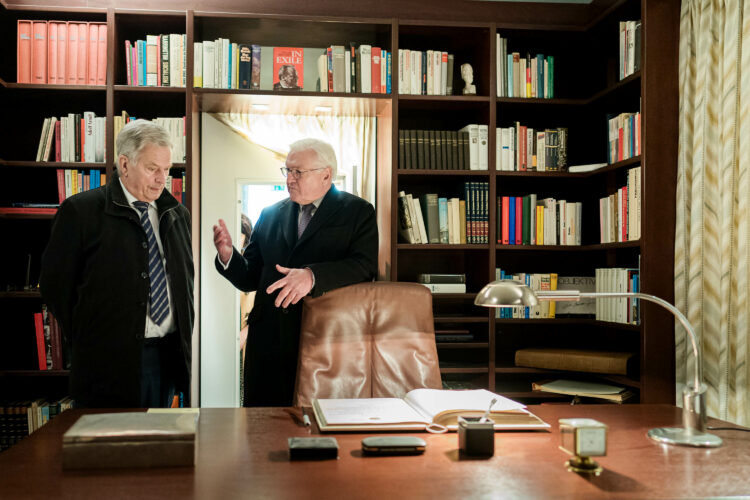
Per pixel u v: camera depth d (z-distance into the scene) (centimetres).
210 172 359
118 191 219
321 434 153
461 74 357
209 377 357
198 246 351
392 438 141
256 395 257
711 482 118
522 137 347
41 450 137
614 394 293
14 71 335
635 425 163
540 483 117
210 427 160
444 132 341
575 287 351
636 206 304
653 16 297
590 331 381
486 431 135
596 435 124
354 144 371
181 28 338
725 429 160
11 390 339
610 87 326
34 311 341
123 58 332
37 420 314
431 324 215
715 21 278
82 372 212
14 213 313
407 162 338
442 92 341
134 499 107
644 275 295
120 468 125
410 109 362
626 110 358
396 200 334
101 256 213
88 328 213
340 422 155
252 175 362
